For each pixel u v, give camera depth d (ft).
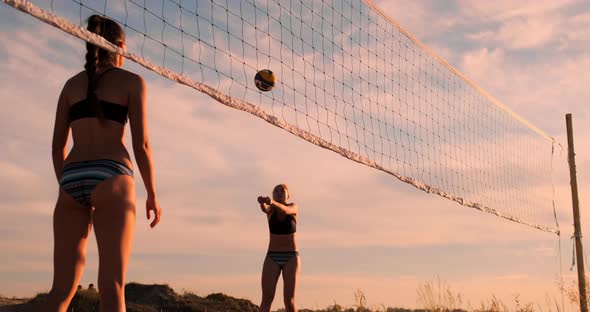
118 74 8.96
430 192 26.68
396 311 25.86
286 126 17.61
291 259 21.26
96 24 9.53
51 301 8.34
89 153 8.57
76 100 8.87
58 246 8.60
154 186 9.06
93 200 8.33
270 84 17.51
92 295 49.39
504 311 24.73
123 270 8.22
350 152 21.11
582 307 32.81
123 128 8.87
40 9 9.14
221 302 57.57
